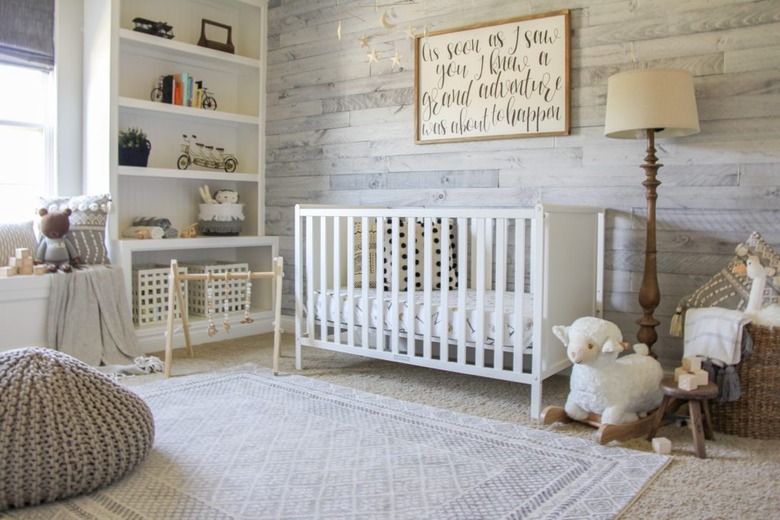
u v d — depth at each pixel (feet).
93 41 12.05
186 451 6.98
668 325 9.57
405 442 7.32
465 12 11.36
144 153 12.47
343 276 11.41
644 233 9.72
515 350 8.46
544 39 10.44
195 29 13.99
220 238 13.24
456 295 10.23
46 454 5.63
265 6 14.34
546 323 8.30
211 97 14.05
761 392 7.48
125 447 6.14
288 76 14.07
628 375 7.55
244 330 13.71
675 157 9.45
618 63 9.85
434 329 9.34
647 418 7.69
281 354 12.03
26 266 10.22
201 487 6.08
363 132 12.86
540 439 7.43
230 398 8.98
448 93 11.54
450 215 8.95
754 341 7.48
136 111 12.87
